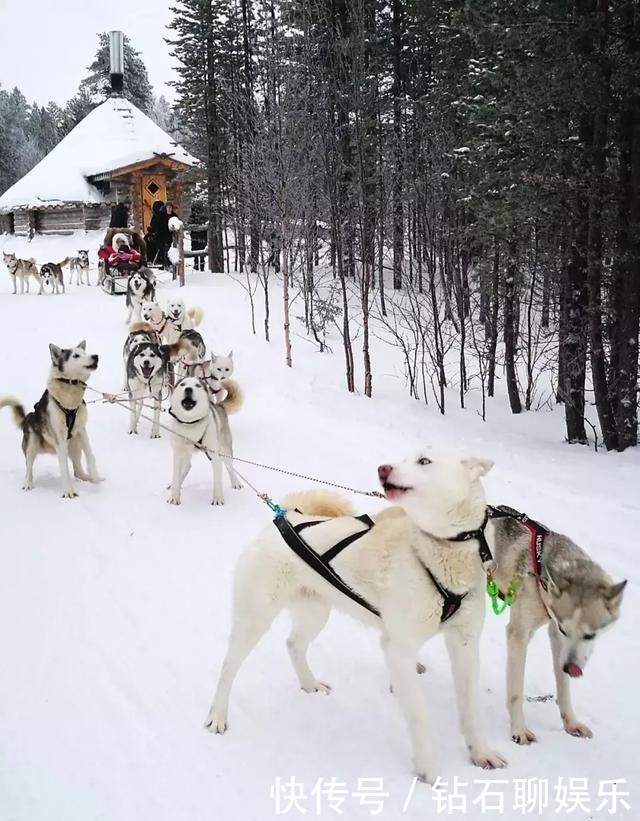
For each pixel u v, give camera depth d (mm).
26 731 3449
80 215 31938
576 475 8344
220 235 24156
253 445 8609
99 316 17109
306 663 3846
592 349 9820
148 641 4289
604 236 10195
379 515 3461
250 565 3477
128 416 9859
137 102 56188
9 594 4844
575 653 3043
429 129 14570
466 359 15500
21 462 7840
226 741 3416
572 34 9086
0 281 25156
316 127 14672
